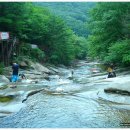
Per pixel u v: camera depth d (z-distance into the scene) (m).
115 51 30.81
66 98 13.88
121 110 11.40
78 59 103.62
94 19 37.88
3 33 31.88
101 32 36.06
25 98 13.43
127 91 13.35
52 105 12.38
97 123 9.65
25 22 42.56
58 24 56.38
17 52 38.56
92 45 40.78
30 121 10.02
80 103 12.72
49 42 54.78
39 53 46.81
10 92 14.28
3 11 36.16
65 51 64.00
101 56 38.66
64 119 10.19
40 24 50.59
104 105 12.27
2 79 21.48
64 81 23.78
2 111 11.20
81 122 9.80
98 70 44.91
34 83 20.12
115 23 34.00
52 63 56.00
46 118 10.34
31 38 49.97
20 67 35.72
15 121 10.03
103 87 15.64
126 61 30.53
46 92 15.66
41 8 67.94
